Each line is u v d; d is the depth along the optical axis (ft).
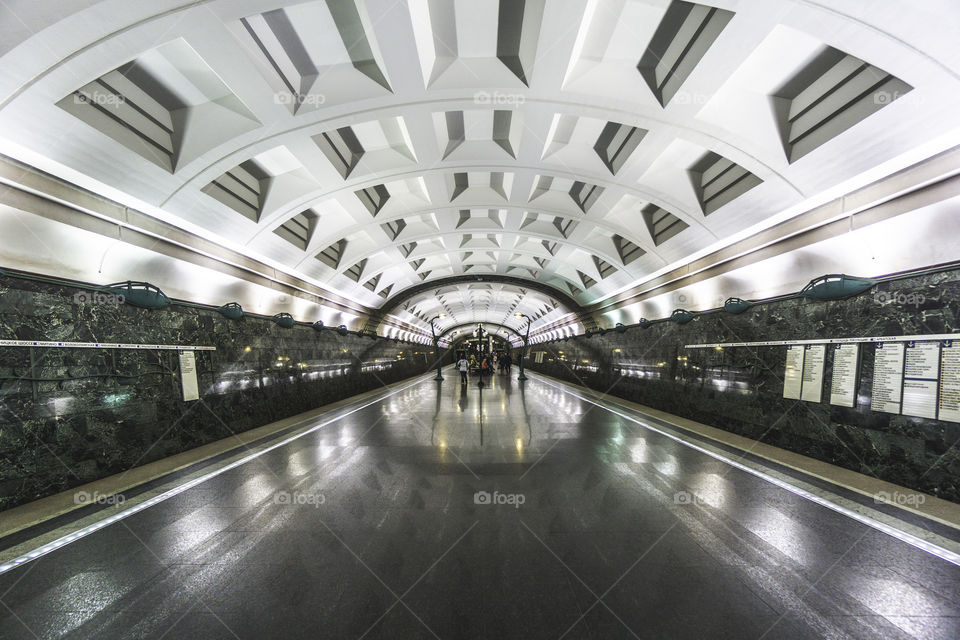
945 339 15.42
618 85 18.15
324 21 15.35
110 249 20.27
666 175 26.30
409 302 81.92
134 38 12.44
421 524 13.84
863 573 10.77
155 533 13.26
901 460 16.85
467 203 34.55
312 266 39.68
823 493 16.42
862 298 18.93
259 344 33.94
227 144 19.38
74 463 17.60
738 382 28.27
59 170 16.26
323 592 10.05
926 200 16.22
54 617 9.23
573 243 43.55
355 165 25.96
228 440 27.40
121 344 20.27
